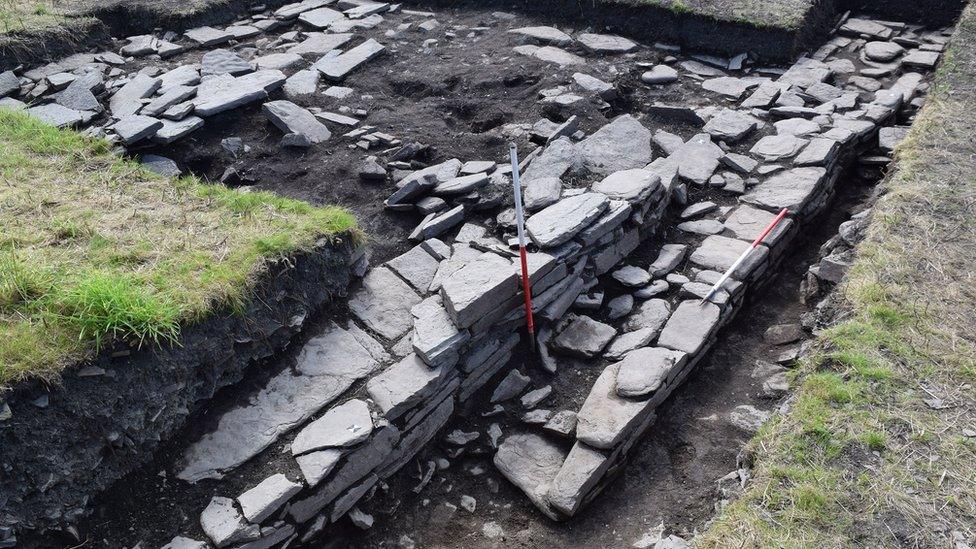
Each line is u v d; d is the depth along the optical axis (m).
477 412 4.93
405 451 4.57
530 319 4.88
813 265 5.80
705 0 8.48
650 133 6.76
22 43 7.81
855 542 3.44
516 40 8.53
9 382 3.72
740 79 7.81
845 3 9.28
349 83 7.75
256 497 3.99
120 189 5.36
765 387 4.98
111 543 3.90
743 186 6.24
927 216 5.26
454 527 4.45
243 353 4.52
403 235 5.76
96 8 8.76
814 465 3.79
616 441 4.39
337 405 4.46
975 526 3.45
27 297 4.17
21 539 3.73
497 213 5.79
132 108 6.95
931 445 3.79
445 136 6.77
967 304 4.56
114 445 3.99
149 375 4.09
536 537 4.34
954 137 6.08
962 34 7.62
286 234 4.86
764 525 3.58
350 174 6.34
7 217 4.89
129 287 4.30
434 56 8.27
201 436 4.30
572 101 7.00
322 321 4.95
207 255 4.66
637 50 8.32
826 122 6.90
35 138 5.96
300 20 9.16
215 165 6.63
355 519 4.35
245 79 7.46
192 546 3.86
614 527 4.35
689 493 4.46
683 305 5.24
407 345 4.81
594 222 5.29
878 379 4.13
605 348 5.04
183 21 8.78
